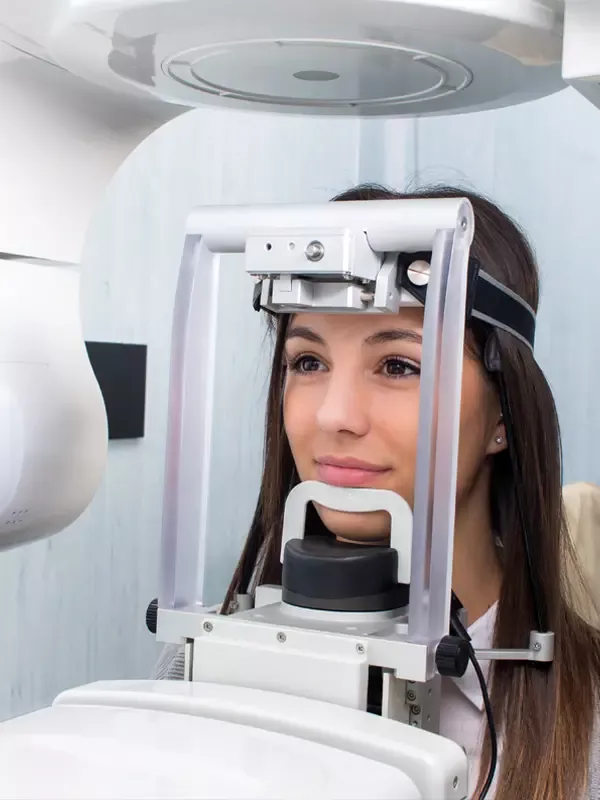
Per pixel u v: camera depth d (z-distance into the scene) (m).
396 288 0.62
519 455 0.79
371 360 0.69
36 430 0.72
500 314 0.70
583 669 0.81
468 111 0.69
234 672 0.58
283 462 0.88
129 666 1.67
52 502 0.76
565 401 1.85
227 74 0.60
